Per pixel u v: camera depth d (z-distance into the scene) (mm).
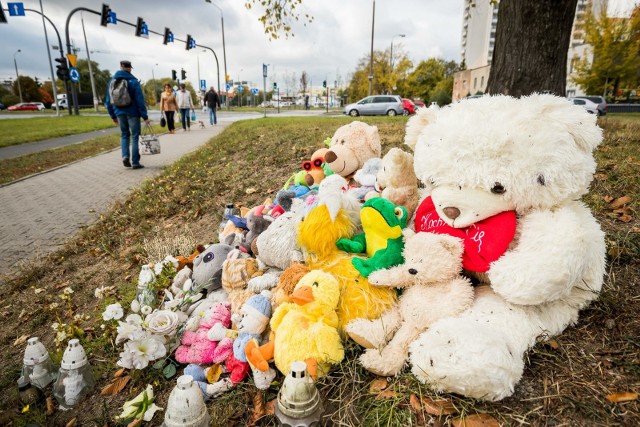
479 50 92750
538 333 1764
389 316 1925
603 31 25906
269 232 2385
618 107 30516
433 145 1916
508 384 1525
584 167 1760
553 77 5145
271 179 5676
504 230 1764
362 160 3182
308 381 1621
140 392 2168
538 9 4926
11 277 4238
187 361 2184
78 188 7750
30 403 2266
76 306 3430
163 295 2840
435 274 1813
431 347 1588
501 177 1707
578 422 1529
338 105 80750
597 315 2014
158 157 10609
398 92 50781
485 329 1565
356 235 2168
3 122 25156
